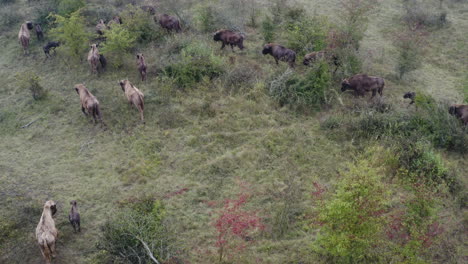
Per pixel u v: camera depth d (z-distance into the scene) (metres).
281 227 9.60
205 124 12.99
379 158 11.23
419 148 11.22
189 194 10.59
